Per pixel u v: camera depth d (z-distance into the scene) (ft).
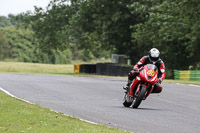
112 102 161.89
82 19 578.25
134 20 584.81
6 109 119.75
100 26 566.77
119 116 120.26
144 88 138.10
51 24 611.88
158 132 94.94
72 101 160.15
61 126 94.07
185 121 113.91
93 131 88.43
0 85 231.71
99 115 121.70
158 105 156.66
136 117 118.83
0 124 93.76
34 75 394.73
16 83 249.96
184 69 529.86
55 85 240.73
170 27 468.75
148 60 140.26
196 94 208.74
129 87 143.95
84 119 113.39
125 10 582.76
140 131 95.76
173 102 169.07
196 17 461.37
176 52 516.73
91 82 280.92
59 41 614.75
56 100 162.50
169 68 525.34
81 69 620.08
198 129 100.99
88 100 165.99
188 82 313.94
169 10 476.54
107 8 572.92
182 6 459.32
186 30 466.70
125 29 581.53
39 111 120.78
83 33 583.58
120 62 594.24
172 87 254.27
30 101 156.56
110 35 580.30
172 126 104.17
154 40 503.61
